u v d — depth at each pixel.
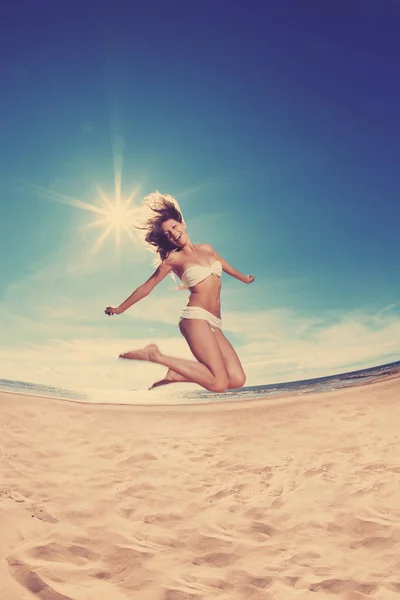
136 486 3.80
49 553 2.56
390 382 8.20
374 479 3.91
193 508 3.39
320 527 3.08
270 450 5.13
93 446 5.12
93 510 3.22
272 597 2.30
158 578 2.43
